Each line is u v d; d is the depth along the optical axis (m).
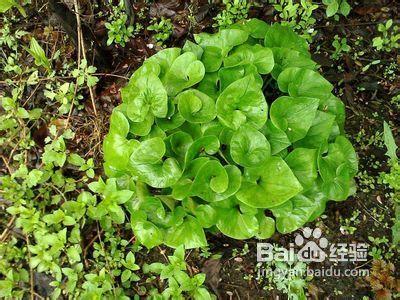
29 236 0.58
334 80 0.70
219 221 0.51
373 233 0.61
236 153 0.49
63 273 0.56
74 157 0.60
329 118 0.52
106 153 0.54
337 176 0.52
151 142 0.49
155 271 0.57
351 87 0.70
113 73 0.70
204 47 0.57
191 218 0.52
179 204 0.54
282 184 0.48
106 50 0.71
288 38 0.59
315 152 0.50
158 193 0.56
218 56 0.56
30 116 0.63
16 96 0.62
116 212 0.54
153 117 0.52
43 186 0.60
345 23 0.75
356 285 0.59
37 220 0.55
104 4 0.73
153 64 0.55
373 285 0.58
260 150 0.49
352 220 0.62
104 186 0.55
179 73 0.54
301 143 0.52
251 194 0.49
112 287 0.54
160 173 0.50
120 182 0.57
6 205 0.59
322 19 0.75
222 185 0.48
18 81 0.65
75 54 0.69
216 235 0.60
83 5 0.71
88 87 0.67
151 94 0.52
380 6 0.76
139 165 0.49
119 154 0.53
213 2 0.74
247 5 0.70
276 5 0.69
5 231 0.57
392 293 0.57
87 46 0.67
